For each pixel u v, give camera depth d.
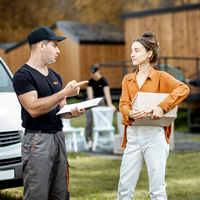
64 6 31.81
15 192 5.04
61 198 3.24
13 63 21.70
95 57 18.38
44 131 3.08
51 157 3.10
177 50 14.78
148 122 3.25
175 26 14.79
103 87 8.72
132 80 3.46
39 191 3.03
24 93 2.98
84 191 5.02
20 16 31.84
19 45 21.12
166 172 6.27
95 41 18.27
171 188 5.16
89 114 9.05
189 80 13.41
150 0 28.09
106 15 29.47
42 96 3.10
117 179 5.76
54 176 3.23
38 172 3.02
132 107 3.34
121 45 18.88
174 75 13.13
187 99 12.62
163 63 15.06
